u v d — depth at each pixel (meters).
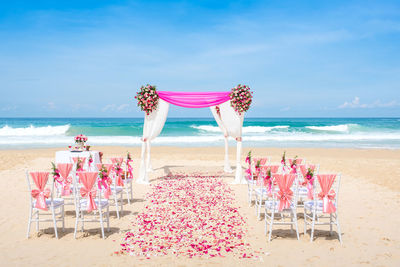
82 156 9.39
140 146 21.80
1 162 14.32
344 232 5.77
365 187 9.88
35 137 27.41
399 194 8.90
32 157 16.02
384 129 36.34
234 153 18.17
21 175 11.55
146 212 7.01
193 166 14.09
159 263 4.32
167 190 9.37
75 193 5.53
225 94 10.32
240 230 5.83
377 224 6.23
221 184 10.34
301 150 19.38
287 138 27.67
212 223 6.20
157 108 10.43
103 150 19.20
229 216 6.72
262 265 4.30
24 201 7.96
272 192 5.33
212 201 8.01
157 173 12.39
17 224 6.14
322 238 5.46
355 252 4.81
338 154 17.73
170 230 5.72
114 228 5.91
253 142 25.05
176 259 4.46
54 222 5.35
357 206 7.62
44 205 5.27
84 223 6.25
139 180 10.45
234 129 10.45
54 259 4.48
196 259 4.47
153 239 5.28
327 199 5.18
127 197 7.90
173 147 20.97
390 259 4.54
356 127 35.88
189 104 10.37
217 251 4.78
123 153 18.02
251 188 8.03
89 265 4.26
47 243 5.14
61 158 9.40
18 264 4.31
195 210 7.13
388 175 11.85
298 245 5.11
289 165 8.23
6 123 52.88
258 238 5.43
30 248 4.91
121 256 4.58
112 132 32.44
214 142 24.89
